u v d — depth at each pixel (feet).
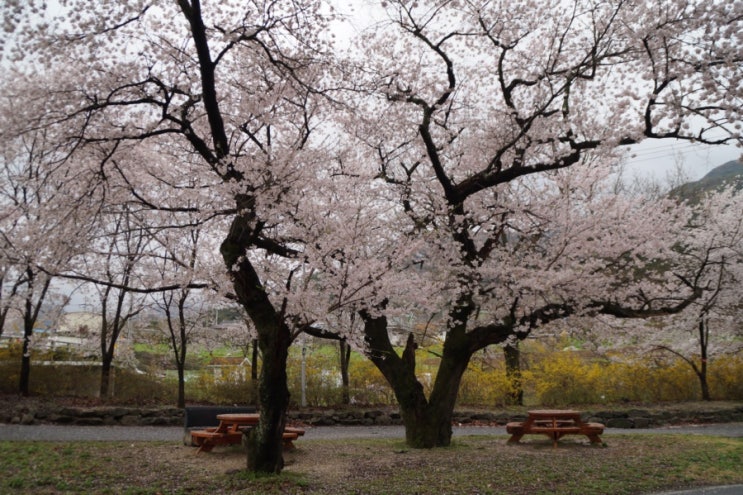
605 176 41.42
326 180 32.17
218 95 32.04
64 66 31.53
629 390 60.80
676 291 49.03
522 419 52.80
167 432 41.09
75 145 28.60
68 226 28.45
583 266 34.53
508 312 35.19
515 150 35.55
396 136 38.83
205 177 32.53
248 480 23.25
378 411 51.72
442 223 35.76
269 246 31.89
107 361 49.80
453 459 29.73
